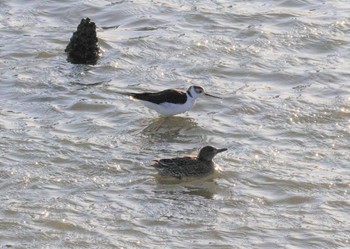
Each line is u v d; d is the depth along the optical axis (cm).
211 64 2489
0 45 2572
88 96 2303
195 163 1938
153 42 2608
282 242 1698
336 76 2422
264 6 2845
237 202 1839
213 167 1952
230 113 2241
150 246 1670
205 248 1670
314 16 2770
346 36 2653
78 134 2109
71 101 2273
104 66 2475
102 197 1842
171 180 1927
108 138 2100
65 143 2053
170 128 2172
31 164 1948
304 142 2088
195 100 2298
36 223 1731
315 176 1933
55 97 2291
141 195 1858
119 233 1711
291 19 2742
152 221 1758
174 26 2712
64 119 2181
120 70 2458
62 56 2522
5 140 2048
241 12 2794
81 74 2427
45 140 2062
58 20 2758
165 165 1931
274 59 2522
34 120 2166
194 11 2795
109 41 2608
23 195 1828
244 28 2694
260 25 2714
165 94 2209
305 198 1853
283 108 2247
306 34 2653
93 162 1980
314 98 2302
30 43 2586
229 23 2728
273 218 1781
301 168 1969
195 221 1764
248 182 1917
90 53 2503
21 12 2784
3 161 1952
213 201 1844
